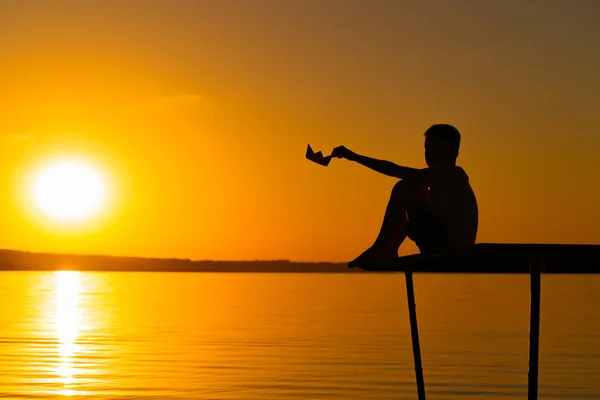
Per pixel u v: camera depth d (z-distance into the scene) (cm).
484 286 9781
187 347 2633
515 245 765
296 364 2188
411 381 1881
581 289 8556
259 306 5269
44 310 4744
